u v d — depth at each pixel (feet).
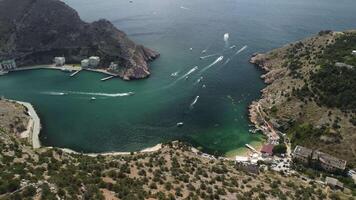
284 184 602.44
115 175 515.50
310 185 623.36
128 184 488.02
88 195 410.52
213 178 568.00
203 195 491.31
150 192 469.16
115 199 427.74
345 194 603.26
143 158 643.86
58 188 403.54
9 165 485.56
